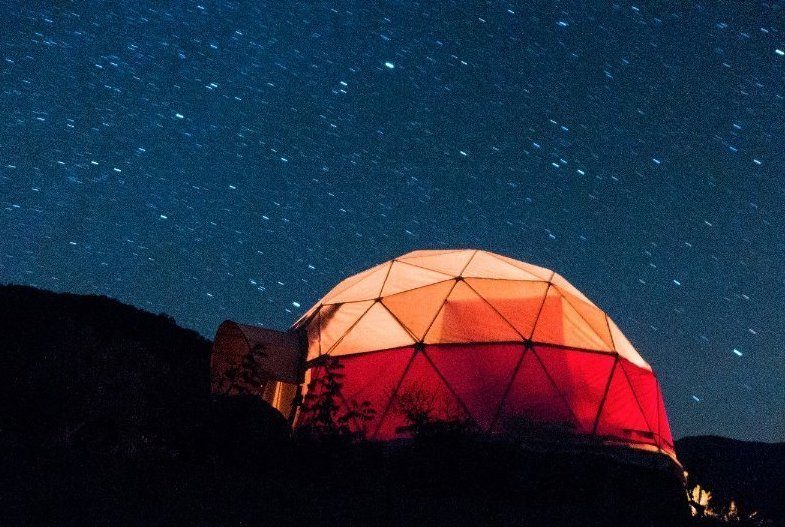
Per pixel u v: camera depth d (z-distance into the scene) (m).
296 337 13.29
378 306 13.01
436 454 7.31
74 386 10.26
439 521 6.03
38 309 14.46
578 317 13.02
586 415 11.52
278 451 7.27
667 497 7.89
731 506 8.32
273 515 5.69
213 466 7.25
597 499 7.63
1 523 4.72
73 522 4.94
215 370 13.94
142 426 7.72
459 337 12.16
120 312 22.34
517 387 11.59
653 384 13.07
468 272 13.59
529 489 7.38
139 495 5.84
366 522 5.76
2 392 9.75
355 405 7.91
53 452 7.33
